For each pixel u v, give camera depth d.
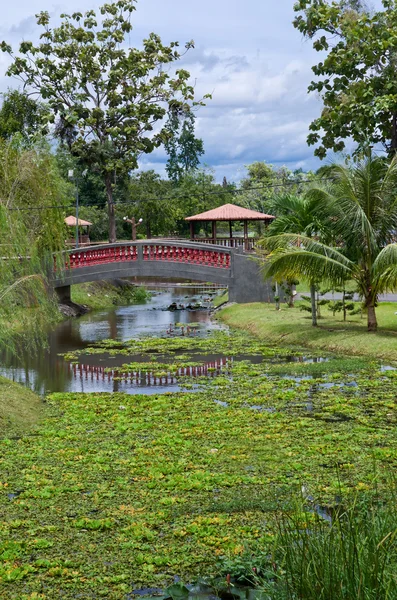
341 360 20.81
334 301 29.33
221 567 7.64
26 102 53.84
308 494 9.73
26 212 30.72
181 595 7.08
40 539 8.53
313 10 28.61
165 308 41.03
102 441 13.24
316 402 16.12
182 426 14.20
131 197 67.44
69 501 9.98
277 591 6.13
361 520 6.45
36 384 19.56
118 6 47.56
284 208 26.64
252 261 35.00
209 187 75.25
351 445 12.41
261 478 10.64
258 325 28.48
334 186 23.50
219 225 85.38
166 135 49.84
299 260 22.98
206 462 11.62
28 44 46.38
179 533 8.59
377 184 22.47
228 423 14.33
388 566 5.90
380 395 16.55
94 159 48.16
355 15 28.53
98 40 47.22
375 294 23.64
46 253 31.19
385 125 29.09
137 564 7.91
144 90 47.78
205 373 20.45
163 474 11.12
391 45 27.59
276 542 6.64
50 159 33.00
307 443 12.66
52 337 29.12
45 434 13.85
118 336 29.00
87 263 34.66
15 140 33.34
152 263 35.22
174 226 71.56
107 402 16.88
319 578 5.80
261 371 20.31
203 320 33.78
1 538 8.75
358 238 22.88
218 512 9.35
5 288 17.67
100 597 7.21
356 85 28.53
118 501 9.93
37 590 7.39
